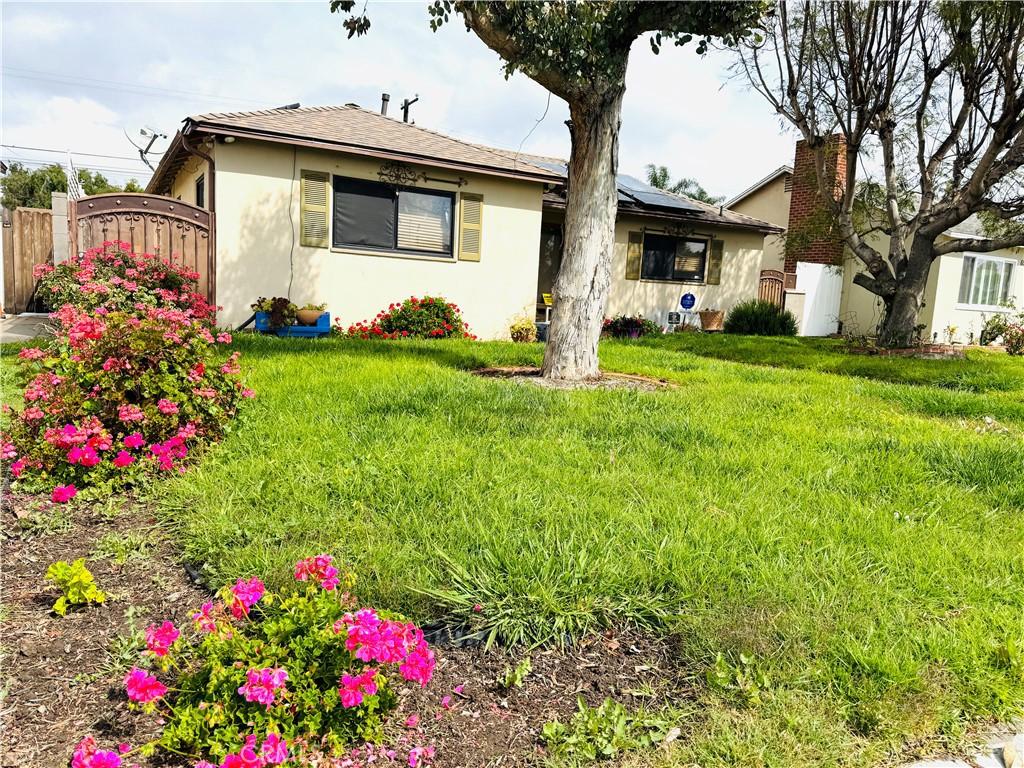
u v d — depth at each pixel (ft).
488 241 41.68
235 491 11.25
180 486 11.48
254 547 9.34
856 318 59.11
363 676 5.81
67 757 5.68
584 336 23.20
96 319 13.26
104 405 12.42
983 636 7.95
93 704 6.39
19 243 41.60
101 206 32.30
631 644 7.88
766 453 14.42
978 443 15.96
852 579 9.07
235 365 14.83
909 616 8.26
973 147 39.86
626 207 47.03
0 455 11.30
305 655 6.17
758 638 7.63
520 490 11.43
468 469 12.51
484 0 18.34
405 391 17.89
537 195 42.98
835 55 39.09
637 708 6.81
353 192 37.47
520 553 9.25
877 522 11.05
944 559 9.84
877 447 15.39
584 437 15.31
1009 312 60.13
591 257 22.84
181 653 6.83
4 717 6.13
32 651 7.16
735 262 54.95
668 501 11.43
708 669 7.23
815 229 47.29
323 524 10.11
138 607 8.13
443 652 7.64
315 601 6.69
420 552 9.32
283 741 5.44
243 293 35.01
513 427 15.60
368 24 20.15
